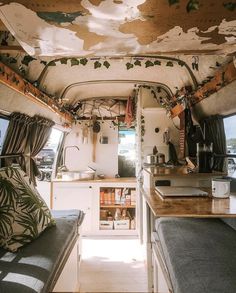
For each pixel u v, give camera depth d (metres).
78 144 5.52
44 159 5.03
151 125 4.42
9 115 2.62
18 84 2.30
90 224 4.80
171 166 3.62
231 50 1.74
